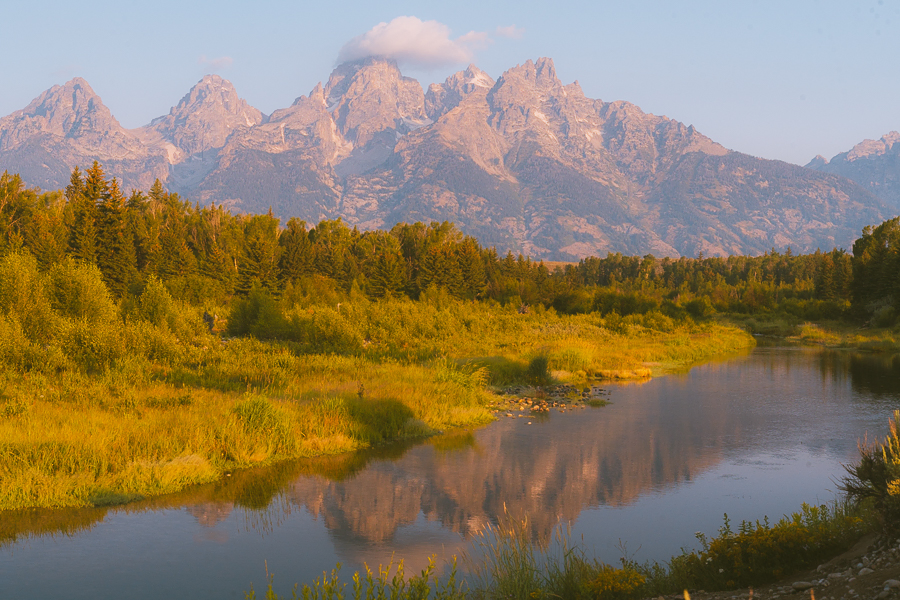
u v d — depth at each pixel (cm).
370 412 1844
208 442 1508
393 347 3331
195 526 1107
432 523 1137
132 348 2530
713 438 1839
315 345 3303
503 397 2497
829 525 824
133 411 1686
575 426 1992
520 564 829
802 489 1354
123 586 873
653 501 1270
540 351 3506
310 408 1811
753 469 1512
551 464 1545
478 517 1171
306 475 1421
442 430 1912
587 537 1066
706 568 748
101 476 1275
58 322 2659
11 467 1234
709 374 3338
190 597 832
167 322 3116
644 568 860
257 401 1677
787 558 729
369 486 1354
